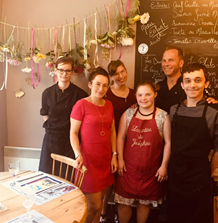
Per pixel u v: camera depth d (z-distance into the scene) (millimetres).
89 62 2443
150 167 1821
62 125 2150
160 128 1804
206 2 2162
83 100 1815
